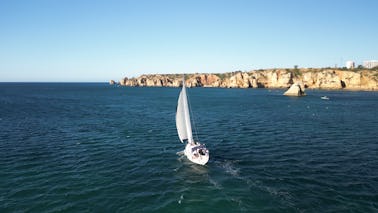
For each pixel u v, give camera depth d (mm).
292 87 165875
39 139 51000
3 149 44125
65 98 150625
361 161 38781
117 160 39500
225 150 44500
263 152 43312
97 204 26688
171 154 42438
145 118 78312
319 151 43781
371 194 28469
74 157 40656
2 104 111375
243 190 29453
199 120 74312
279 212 25109
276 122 70500
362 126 64438
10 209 25500
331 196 28047
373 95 161250
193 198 27828
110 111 93562
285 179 32281
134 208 26031
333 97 147875
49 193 28797
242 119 75812
